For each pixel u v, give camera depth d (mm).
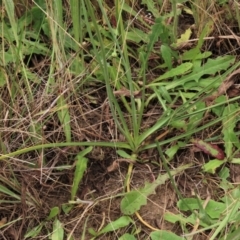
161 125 694
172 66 781
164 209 673
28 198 673
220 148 716
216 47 798
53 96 718
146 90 759
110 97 649
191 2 795
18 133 707
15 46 765
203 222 651
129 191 684
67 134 707
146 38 795
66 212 680
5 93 724
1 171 658
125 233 654
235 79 744
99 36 609
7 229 671
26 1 809
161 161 708
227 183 686
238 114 721
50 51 785
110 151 718
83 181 703
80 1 740
